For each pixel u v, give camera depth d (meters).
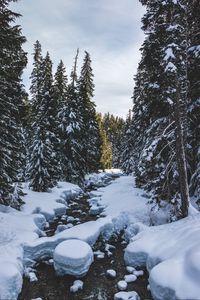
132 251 12.52
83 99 38.47
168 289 8.92
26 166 28.53
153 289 9.44
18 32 17.14
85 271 11.82
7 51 16.05
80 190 31.83
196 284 8.53
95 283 11.46
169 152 15.55
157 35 14.51
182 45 14.07
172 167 15.29
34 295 10.45
